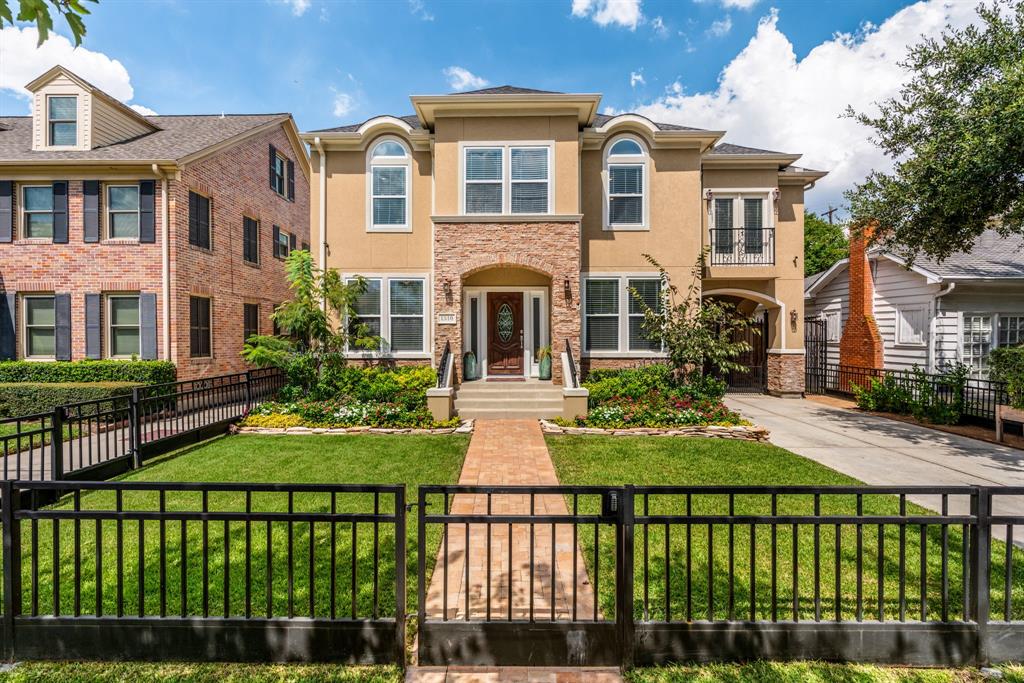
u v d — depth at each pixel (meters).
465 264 11.13
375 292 12.05
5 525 3.03
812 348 16.80
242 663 3.02
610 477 6.50
